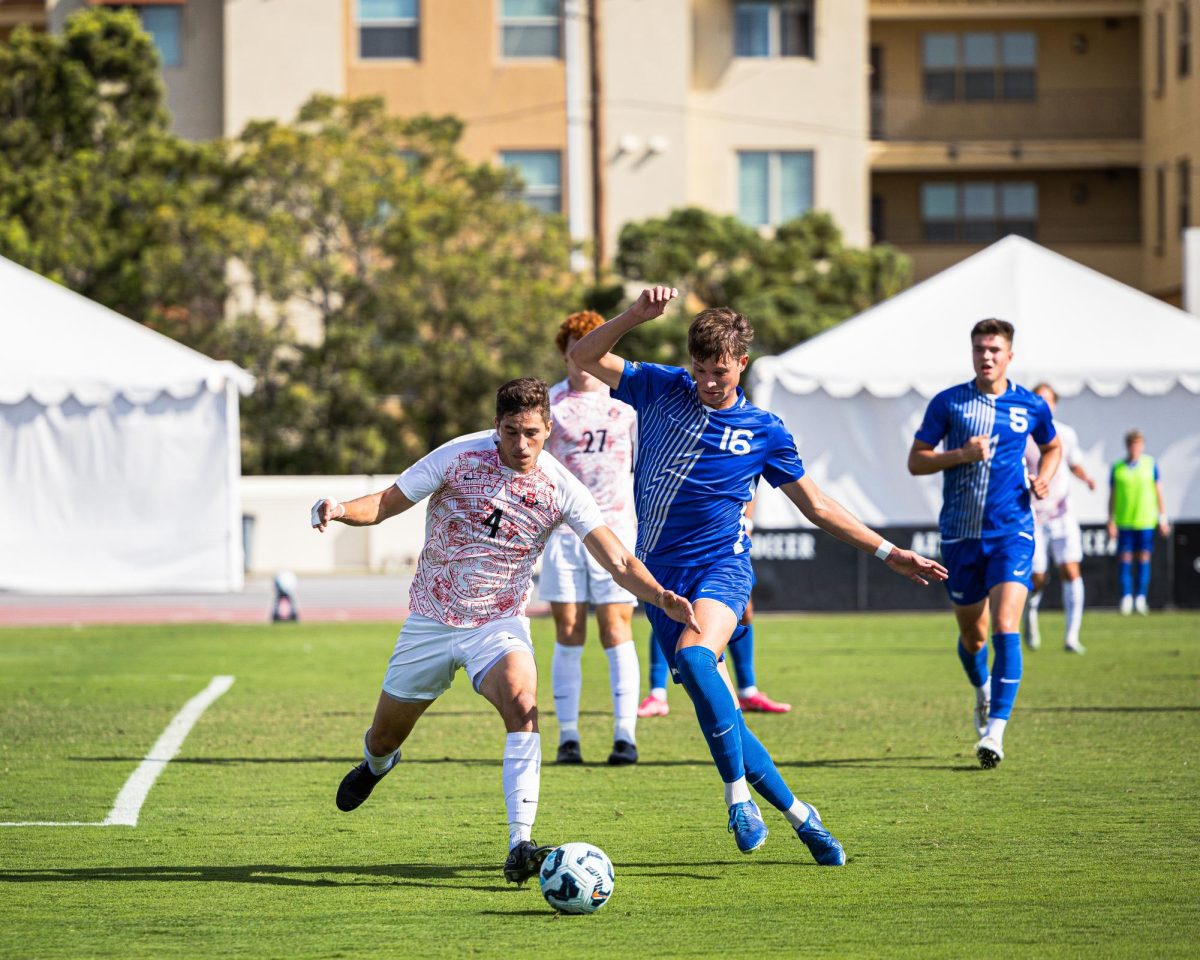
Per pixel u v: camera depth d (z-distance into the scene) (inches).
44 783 1055.0
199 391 2844.5
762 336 4128.9
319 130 4355.3
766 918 699.4
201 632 2324.1
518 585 783.1
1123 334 2716.5
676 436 815.1
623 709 1139.9
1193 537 2541.8
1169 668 1740.9
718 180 4886.8
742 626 1050.7
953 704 1464.1
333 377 4050.2
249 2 4660.4
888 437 2719.0
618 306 4180.6
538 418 760.3
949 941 655.8
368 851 847.7
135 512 2849.4
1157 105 5236.2
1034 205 5511.8
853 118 4904.0
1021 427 1127.6
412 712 802.8
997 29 5521.7
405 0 4731.8
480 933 676.1
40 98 4370.1
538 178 4766.2
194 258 4065.0
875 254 4404.5
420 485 770.8
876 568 2559.1
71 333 2881.4
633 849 847.1
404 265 4072.3
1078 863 802.2
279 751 1198.9
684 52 4778.5
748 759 786.8
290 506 4001.0
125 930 682.2
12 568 2822.3
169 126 4564.5
